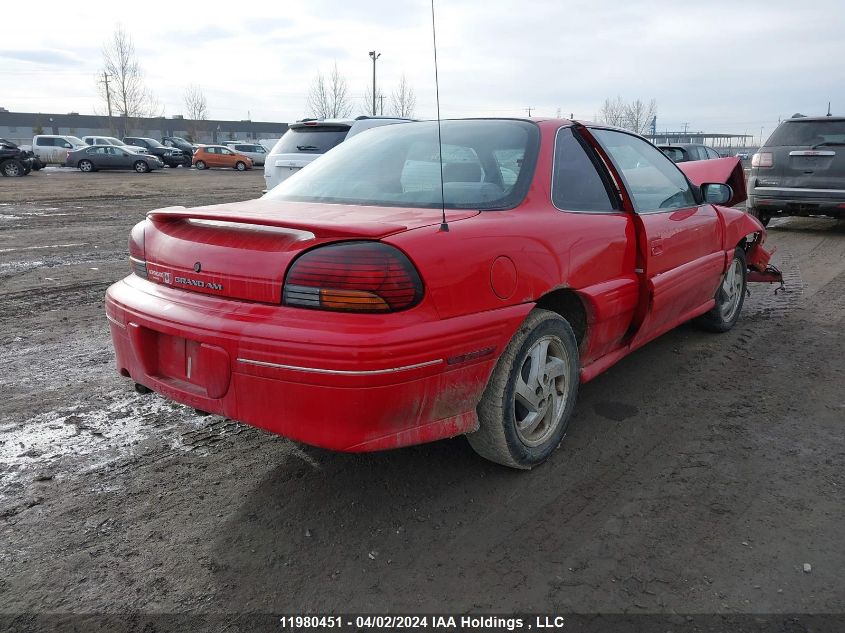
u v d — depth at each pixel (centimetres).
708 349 467
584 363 329
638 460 308
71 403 374
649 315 360
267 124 9081
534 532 254
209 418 355
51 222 1166
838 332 508
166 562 238
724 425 345
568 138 338
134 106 7400
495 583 226
